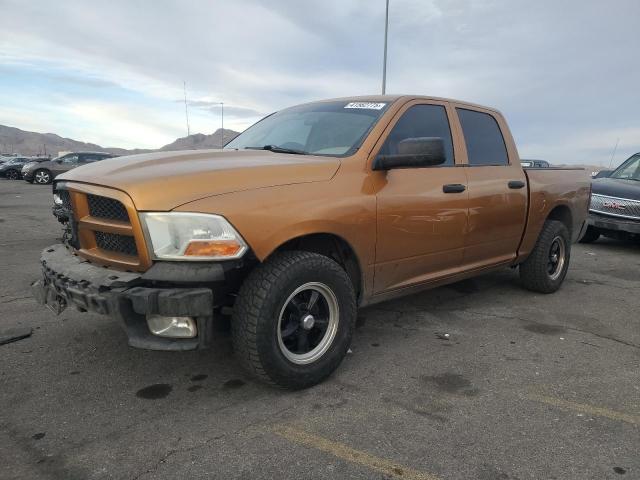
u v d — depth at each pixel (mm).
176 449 2551
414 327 4426
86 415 2861
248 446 2588
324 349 3279
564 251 5742
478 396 3182
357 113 3986
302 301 3217
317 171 3277
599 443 2682
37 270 6074
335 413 2936
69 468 2381
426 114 4199
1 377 3299
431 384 3338
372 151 3605
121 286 2723
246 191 2914
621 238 8953
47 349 3748
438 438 2691
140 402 3023
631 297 5660
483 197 4430
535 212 5164
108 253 3049
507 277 6359
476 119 4754
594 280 6523
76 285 2910
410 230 3766
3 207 13523
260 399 3086
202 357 3678
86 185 3053
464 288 5789
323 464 2451
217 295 2889
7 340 3848
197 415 2883
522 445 2645
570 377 3496
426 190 3883
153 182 2811
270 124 4535
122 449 2543
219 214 2764
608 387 3355
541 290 5613
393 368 3572
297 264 3023
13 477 2309
